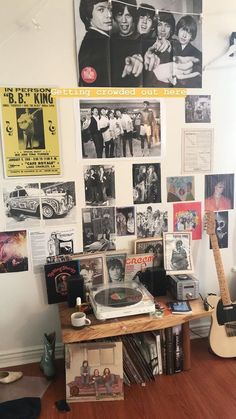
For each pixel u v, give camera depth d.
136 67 1.93
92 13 1.84
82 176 1.97
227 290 2.04
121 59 1.91
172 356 1.89
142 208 2.08
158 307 1.84
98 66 1.89
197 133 2.08
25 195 1.93
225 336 2.03
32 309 2.04
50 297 2.02
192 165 2.10
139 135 2.00
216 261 2.06
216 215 2.20
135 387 1.80
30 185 1.92
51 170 1.93
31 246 1.98
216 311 2.00
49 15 1.80
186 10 1.94
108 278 2.07
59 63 1.85
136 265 2.08
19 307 2.03
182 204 2.13
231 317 2.01
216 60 2.02
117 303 1.76
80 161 1.96
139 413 1.62
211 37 2.00
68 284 1.89
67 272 2.02
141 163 2.03
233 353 2.03
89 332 1.65
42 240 1.99
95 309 1.74
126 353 1.82
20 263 1.98
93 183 1.99
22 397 1.74
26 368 2.02
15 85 1.82
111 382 1.72
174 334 1.87
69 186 1.97
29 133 1.88
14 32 1.79
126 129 1.98
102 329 1.66
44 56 1.83
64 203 1.98
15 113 1.84
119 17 1.87
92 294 1.87
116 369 1.72
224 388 1.78
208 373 1.90
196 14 1.95
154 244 2.11
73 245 2.03
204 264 2.23
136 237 2.10
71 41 1.85
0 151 1.86
